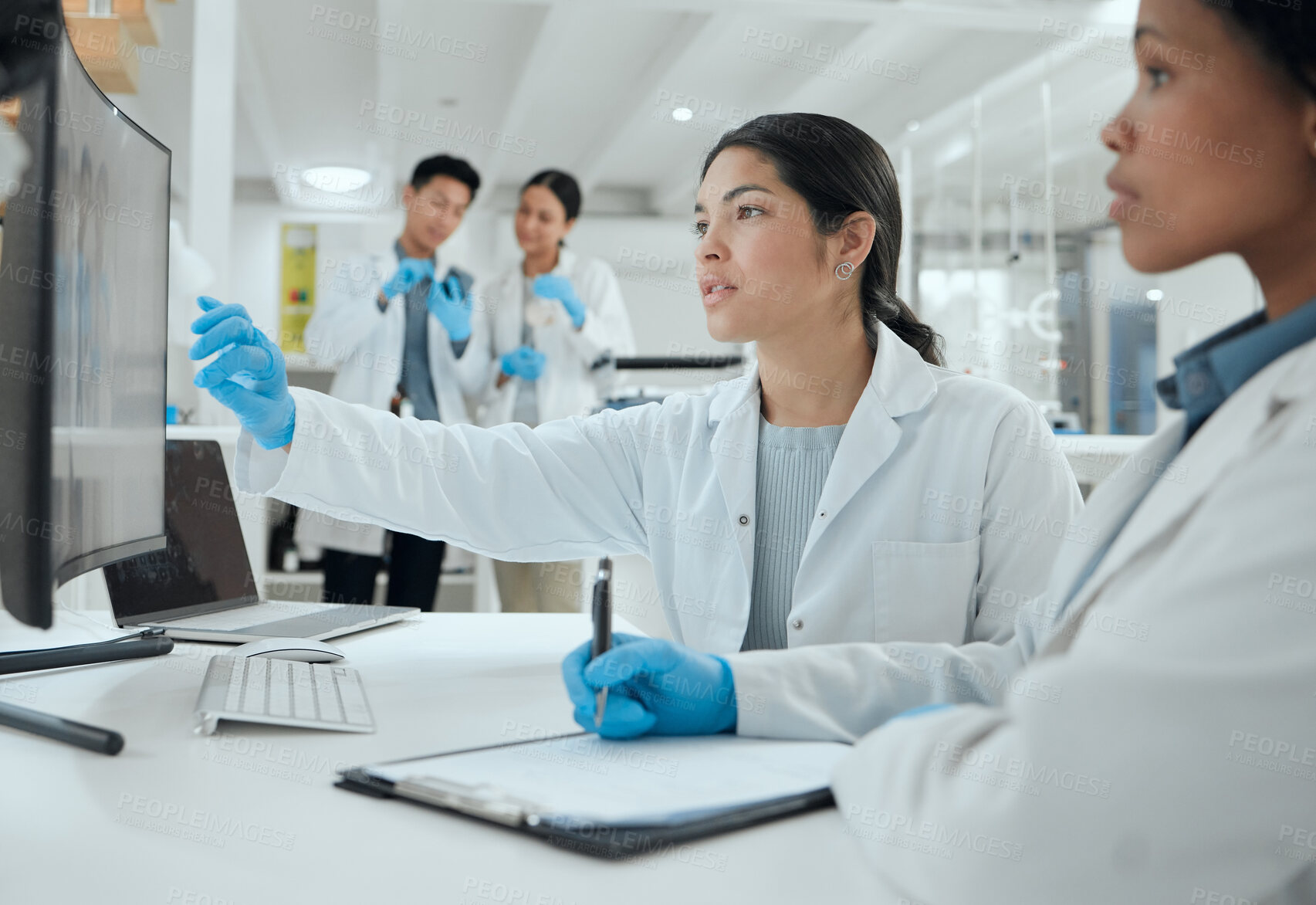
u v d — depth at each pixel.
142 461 0.92
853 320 1.07
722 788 0.54
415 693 0.82
